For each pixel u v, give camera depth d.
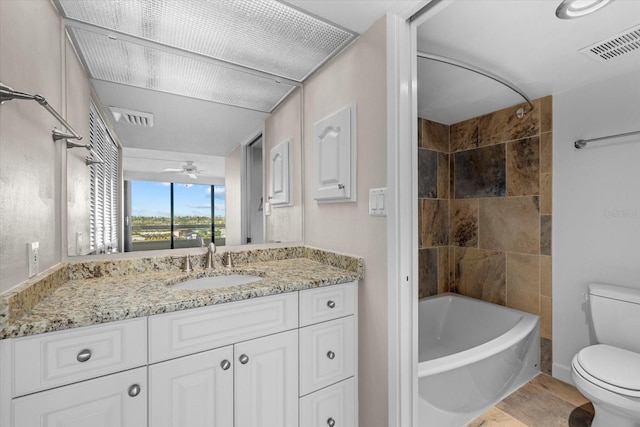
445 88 2.00
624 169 1.76
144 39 1.39
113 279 1.26
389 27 1.23
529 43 1.51
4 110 0.75
